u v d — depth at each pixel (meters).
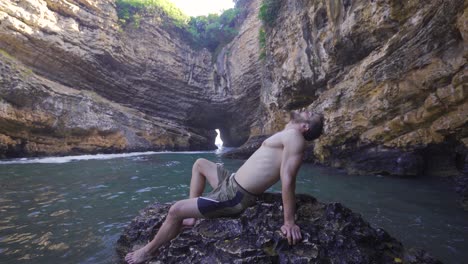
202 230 2.74
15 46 15.62
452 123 6.95
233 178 2.67
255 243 2.40
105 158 14.59
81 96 17.53
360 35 9.49
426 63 7.45
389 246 2.61
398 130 8.45
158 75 24.38
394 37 8.22
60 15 18.33
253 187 2.55
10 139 13.85
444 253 3.27
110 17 21.20
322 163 11.73
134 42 23.06
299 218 2.69
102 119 18.12
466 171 6.13
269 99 18.44
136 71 22.83
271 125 18.64
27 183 7.45
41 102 15.14
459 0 6.29
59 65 17.69
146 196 6.17
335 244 2.38
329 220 2.67
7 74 13.93
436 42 7.23
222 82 27.66
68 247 3.47
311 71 13.00
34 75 15.42
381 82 8.83
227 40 28.97
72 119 16.52
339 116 10.49
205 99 27.44
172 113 25.78
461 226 4.14
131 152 19.45
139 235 3.32
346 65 11.00
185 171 10.07
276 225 2.52
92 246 3.50
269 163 2.54
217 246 2.44
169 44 25.88
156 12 25.09
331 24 10.77
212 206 2.62
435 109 7.30
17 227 4.16
